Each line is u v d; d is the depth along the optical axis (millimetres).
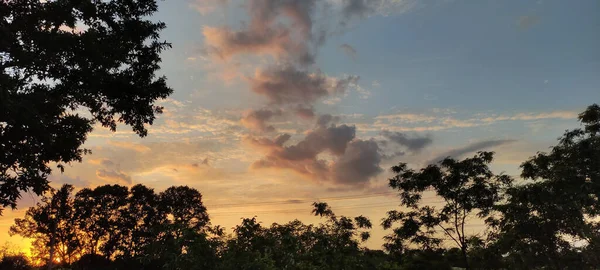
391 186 17656
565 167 15164
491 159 16234
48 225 54188
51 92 14008
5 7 12891
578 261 14602
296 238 9758
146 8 16188
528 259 15219
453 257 16406
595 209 14688
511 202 15852
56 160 14414
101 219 55969
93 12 14695
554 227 14930
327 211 17688
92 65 14578
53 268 56250
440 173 16672
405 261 16469
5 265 50688
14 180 13336
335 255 11219
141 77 16234
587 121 15594
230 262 7738
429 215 16719
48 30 14297
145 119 16469
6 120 11539
